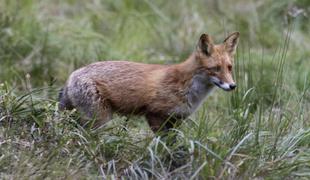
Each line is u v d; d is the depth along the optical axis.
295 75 27.19
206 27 33.88
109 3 36.53
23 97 20.84
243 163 18.23
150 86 20.45
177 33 33.53
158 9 36.06
